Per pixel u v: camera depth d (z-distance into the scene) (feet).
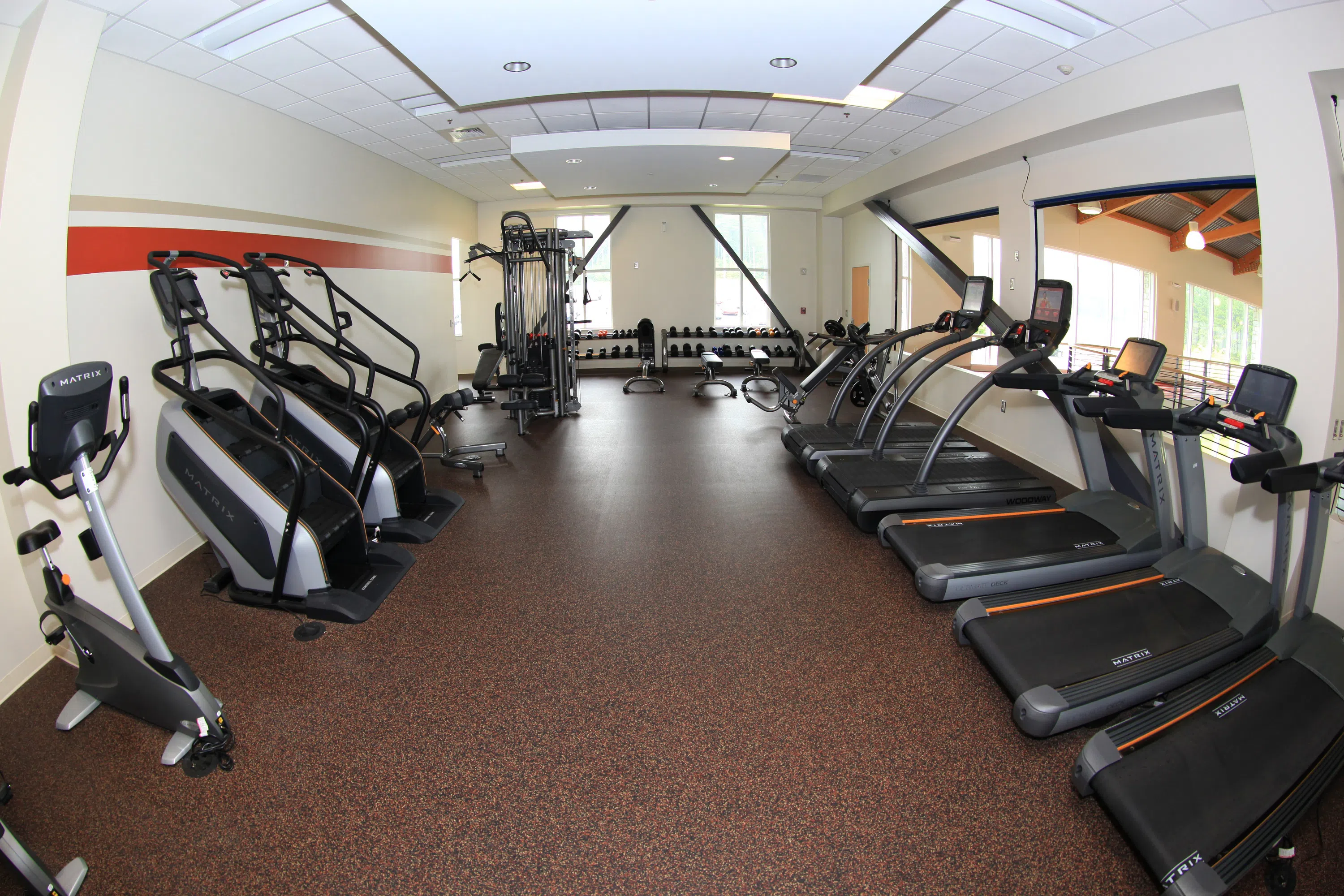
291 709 7.36
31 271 7.97
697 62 11.18
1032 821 5.76
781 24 9.52
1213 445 11.24
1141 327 29.09
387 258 19.63
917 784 6.20
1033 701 6.44
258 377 9.19
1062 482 15.14
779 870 5.31
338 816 5.92
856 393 24.62
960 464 13.89
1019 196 16.65
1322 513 7.10
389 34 9.68
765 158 18.88
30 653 8.16
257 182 13.48
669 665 8.14
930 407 23.20
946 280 20.72
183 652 8.48
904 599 9.76
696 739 6.83
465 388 17.81
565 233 21.65
